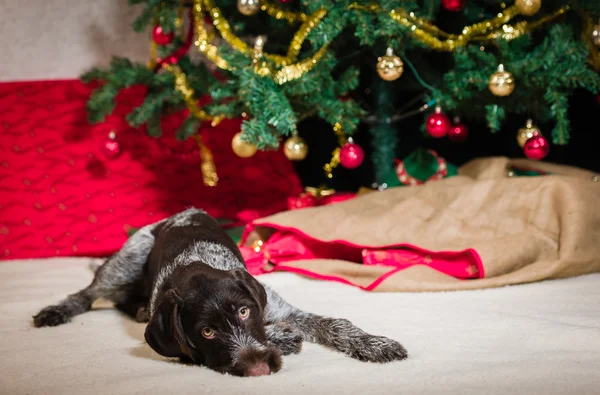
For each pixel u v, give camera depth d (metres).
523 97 3.06
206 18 3.20
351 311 2.46
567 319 2.32
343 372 2.05
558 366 2.03
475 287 2.63
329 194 3.30
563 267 2.68
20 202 3.47
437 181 3.06
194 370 2.09
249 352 2.05
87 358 2.20
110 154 3.34
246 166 3.68
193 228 2.49
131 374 2.09
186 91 3.21
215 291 2.10
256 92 2.88
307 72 2.95
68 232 3.47
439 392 1.92
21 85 3.58
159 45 3.31
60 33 3.76
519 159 3.31
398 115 3.45
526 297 2.52
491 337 2.21
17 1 3.72
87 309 2.62
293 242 2.97
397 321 2.36
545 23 3.04
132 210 3.54
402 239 2.85
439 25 3.15
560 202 2.82
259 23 3.20
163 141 3.62
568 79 2.86
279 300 2.28
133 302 2.60
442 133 3.04
